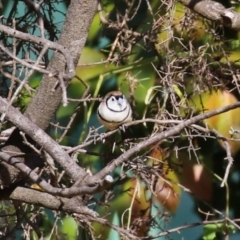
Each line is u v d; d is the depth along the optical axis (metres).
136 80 7.46
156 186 6.95
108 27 7.19
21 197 5.70
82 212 5.53
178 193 7.62
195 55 6.80
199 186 7.71
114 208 7.63
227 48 7.38
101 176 4.57
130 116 6.87
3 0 7.40
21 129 5.03
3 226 6.95
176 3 6.93
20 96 6.60
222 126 7.22
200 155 7.79
